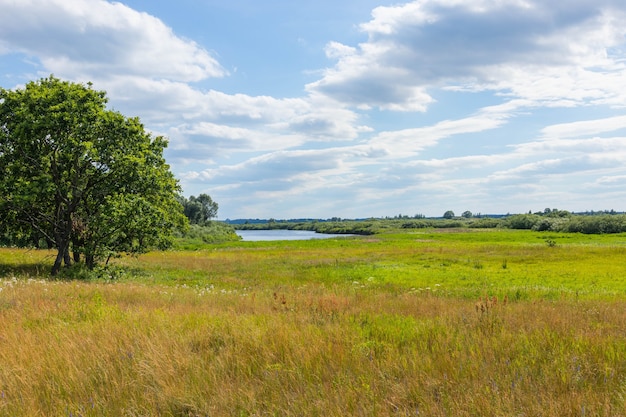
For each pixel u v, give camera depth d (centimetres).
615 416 397
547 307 1221
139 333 689
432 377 512
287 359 577
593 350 629
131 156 2267
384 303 1318
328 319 948
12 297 1121
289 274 2684
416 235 9269
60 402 436
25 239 2592
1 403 427
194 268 2980
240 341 671
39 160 2200
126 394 463
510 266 3139
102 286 1571
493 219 17938
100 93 2453
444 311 1122
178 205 2941
